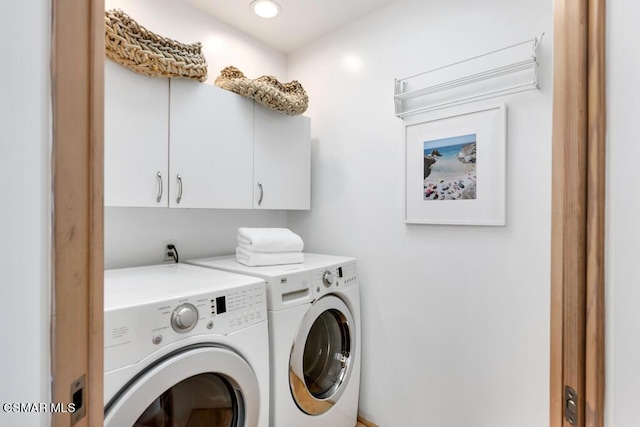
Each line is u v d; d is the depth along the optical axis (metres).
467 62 1.52
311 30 2.07
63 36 0.44
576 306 0.53
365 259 1.92
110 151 1.27
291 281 1.42
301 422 1.45
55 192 0.43
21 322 0.42
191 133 1.52
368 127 1.91
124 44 1.23
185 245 1.84
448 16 1.59
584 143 0.52
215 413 1.13
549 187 1.31
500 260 1.43
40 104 0.42
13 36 0.42
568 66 0.54
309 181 2.09
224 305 1.14
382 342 1.84
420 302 1.69
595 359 0.50
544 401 1.32
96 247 0.50
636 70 0.46
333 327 1.78
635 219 0.46
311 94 2.20
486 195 1.46
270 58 2.24
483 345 1.49
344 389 1.72
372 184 1.89
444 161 1.59
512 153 1.39
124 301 0.95
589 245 0.51
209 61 1.88
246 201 1.75
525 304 1.37
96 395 0.50
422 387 1.68
